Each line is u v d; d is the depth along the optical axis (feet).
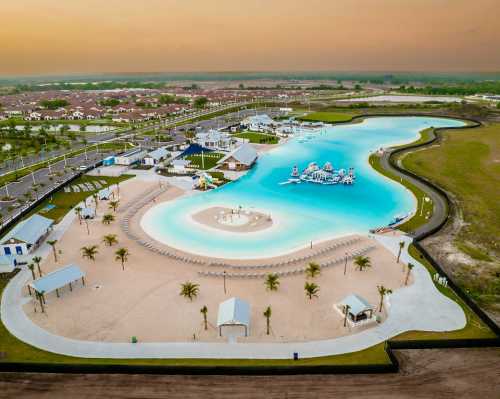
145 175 460.96
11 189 408.26
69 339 186.70
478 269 257.34
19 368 164.45
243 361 172.24
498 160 520.83
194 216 343.87
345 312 201.67
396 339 185.98
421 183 435.53
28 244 266.98
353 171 452.76
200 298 220.64
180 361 172.14
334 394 151.12
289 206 369.09
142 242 289.74
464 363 168.04
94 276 243.40
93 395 151.94
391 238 295.48
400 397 149.38
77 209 327.67
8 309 209.67
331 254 272.92
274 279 223.30
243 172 477.36
